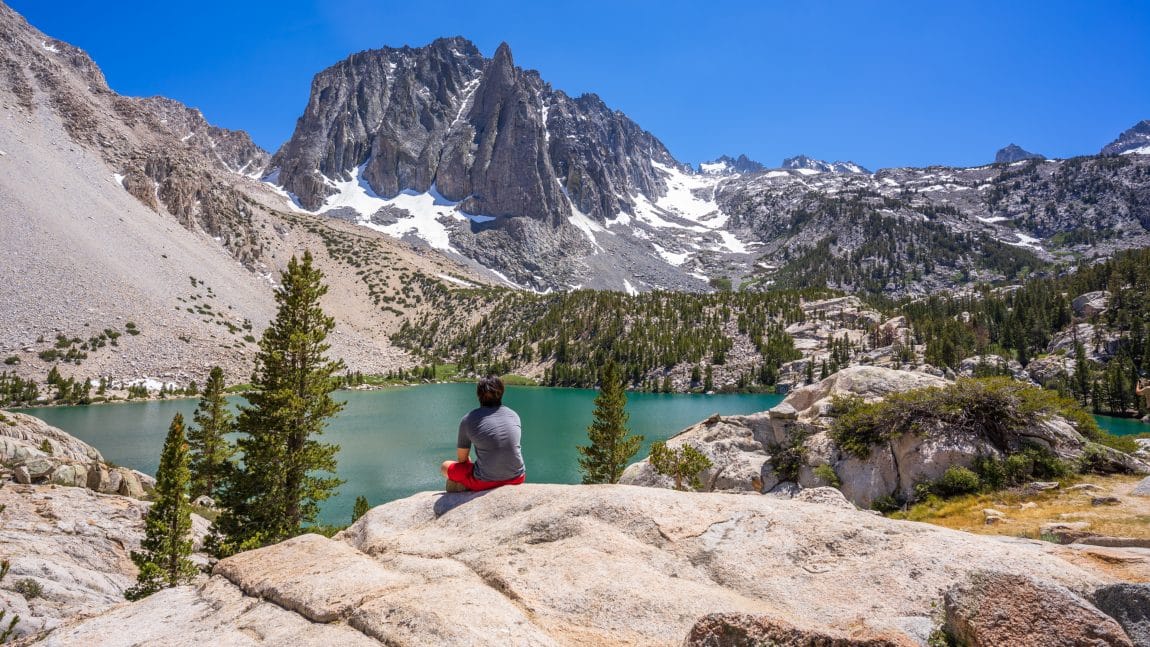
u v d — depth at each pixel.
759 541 5.09
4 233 137.75
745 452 30.94
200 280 174.50
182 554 23.47
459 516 6.33
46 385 107.44
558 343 196.75
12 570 19.23
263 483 29.89
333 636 4.20
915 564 4.49
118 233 170.25
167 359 128.50
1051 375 124.62
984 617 3.47
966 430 22.14
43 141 199.00
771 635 3.47
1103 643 3.14
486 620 4.08
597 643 4.00
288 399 30.25
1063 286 181.12
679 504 5.83
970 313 185.00
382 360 198.12
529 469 64.94
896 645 3.29
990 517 17.17
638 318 198.62
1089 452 20.88
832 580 4.51
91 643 4.40
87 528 26.00
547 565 5.01
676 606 4.33
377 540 6.08
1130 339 123.50
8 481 29.61
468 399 135.50
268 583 5.08
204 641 4.33
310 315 31.75
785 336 175.75
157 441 75.00
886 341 158.75
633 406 125.38
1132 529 13.26
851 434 25.14
